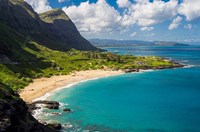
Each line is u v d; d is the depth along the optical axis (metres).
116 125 92.19
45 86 157.25
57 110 108.75
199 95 143.38
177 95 144.00
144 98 136.62
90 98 134.88
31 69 195.75
